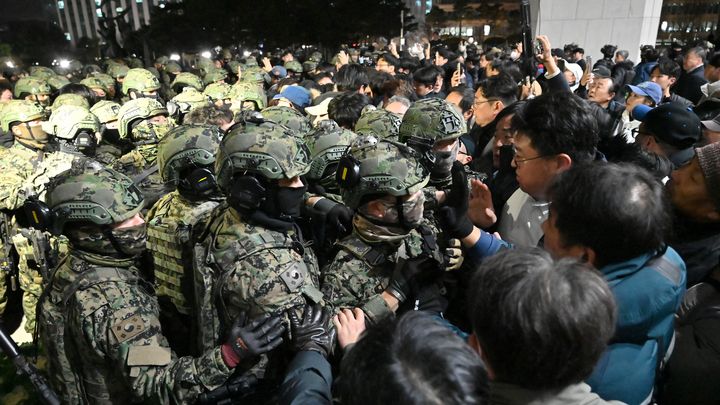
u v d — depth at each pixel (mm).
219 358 1786
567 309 1051
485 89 4172
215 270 2008
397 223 2162
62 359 2047
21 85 7074
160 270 2574
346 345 1799
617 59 11578
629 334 1444
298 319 1846
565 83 4250
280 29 19141
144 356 1824
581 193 1438
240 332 1784
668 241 1676
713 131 3137
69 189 1925
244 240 1969
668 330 1527
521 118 2223
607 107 5480
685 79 7160
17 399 3002
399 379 914
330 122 3230
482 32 25406
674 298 1481
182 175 2689
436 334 992
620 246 1418
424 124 3002
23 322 4672
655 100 4773
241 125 2121
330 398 1649
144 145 4715
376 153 2143
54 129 4637
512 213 2625
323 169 3041
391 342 990
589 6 13766
